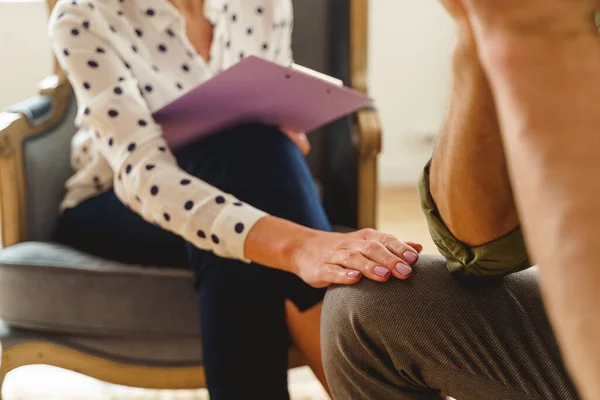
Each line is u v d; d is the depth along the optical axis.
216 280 1.05
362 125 1.45
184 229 1.02
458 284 0.72
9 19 2.93
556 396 0.68
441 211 0.69
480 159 0.61
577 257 0.27
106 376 1.27
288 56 1.45
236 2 1.36
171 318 1.21
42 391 1.64
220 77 1.04
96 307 1.22
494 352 0.69
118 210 1.30
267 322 1.04
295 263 0.91
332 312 0.76
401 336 0.70
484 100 0.56
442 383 0.72
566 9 0.30
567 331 0.27
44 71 2.99
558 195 0.28
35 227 1.46
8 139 1.39
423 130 3.28
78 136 1.45
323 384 1.10
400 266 0.74
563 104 0.29
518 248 0.67
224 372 1.04
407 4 3.17
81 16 1.19
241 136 1.13
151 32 1.28
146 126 1.12
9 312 1.26
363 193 1.48
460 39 0.52
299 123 1.25
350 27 1.58
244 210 1.00
